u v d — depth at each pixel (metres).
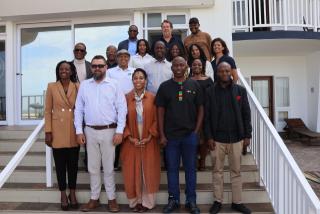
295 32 9.31
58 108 4.36
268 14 9.84
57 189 4.76
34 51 8.01
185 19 7.38
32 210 4.42
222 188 4.27
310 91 11.39
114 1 7.28
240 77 5.53
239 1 9.70
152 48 5.70
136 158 4.30
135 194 4.33
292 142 10.66
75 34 7.84
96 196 4.38
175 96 4.16
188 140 4.18
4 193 4.80
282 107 11.61
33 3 7.48
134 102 4.34
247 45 9.98
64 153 4.42
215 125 4.19
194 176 4.23
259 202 4.52
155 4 7.20
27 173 5.16
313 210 2.93
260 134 4.65
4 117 8.00
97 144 4.29
